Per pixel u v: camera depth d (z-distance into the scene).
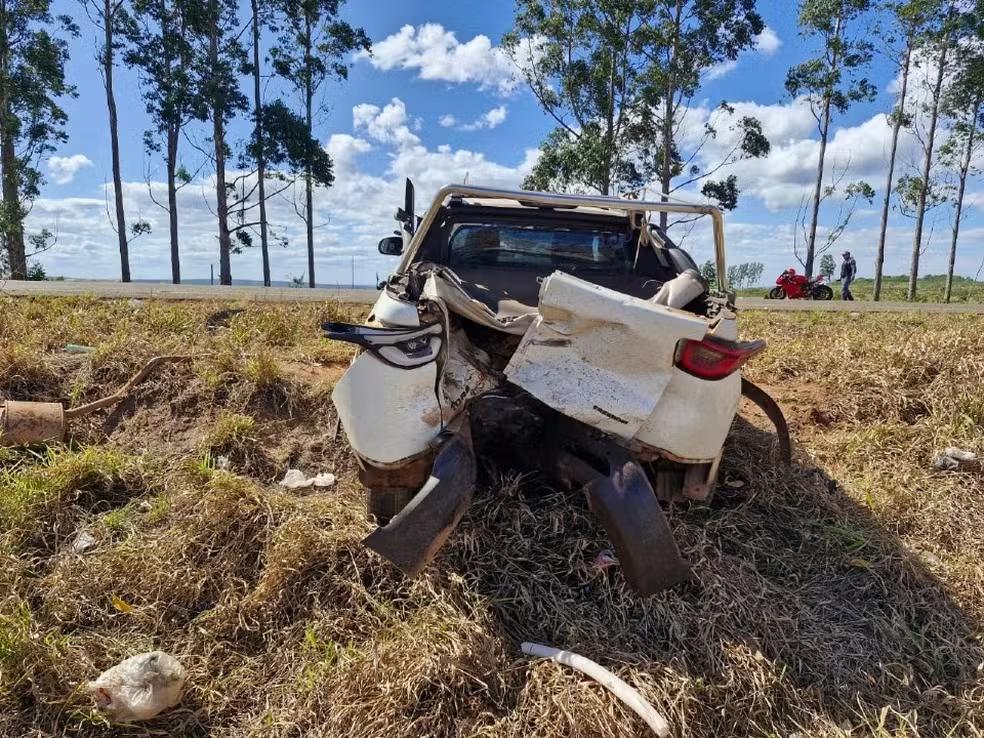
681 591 3.08
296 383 4.83
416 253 4.27
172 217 29.88
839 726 2.60
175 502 3.56
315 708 2.54
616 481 2.75
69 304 7.42
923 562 3.48
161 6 27.62
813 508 3.84
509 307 3.43
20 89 27.12
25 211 26.94
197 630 2.89
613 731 2.39
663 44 26.14
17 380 4.68
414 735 2.43
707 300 3.76
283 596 3.00
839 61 28.06
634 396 2.92
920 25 26.03
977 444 4.38
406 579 3.04
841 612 3.13
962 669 2.84
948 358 5.16
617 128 27.80
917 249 28.78
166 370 4.87
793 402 5.21
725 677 2.68
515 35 27.28
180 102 28.08
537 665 2.66
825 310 12.26
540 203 3.57
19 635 2.61
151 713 2.48
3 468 3.85
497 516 3.41
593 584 3.12
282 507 3.45
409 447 3.00
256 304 8.39
